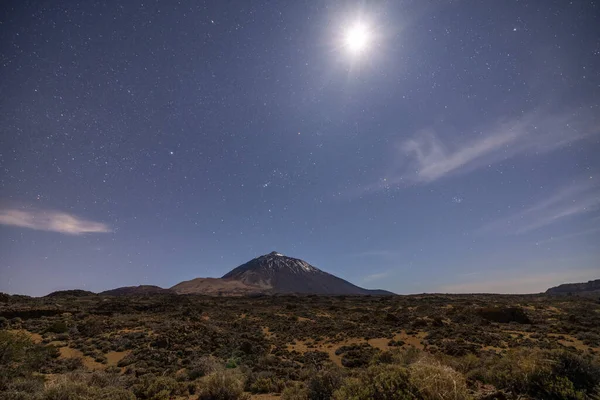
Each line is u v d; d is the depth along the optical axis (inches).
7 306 1326.3
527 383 311.4
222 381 438.6
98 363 722.2
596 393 291.3
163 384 474.3
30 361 584.1
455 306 1722.4
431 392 232.1
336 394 270.2
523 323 1277.1
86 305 1652.3
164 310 1620.3
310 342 986.7
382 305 2027.6
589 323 1158.3
